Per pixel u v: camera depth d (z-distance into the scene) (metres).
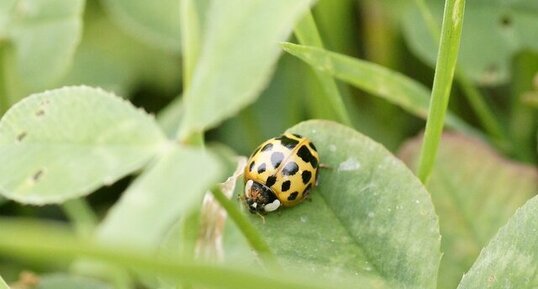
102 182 0.08
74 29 0.15
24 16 0.15
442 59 0.11
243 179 0.11
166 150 0.08
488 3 0.15
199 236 0.11
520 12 0.15
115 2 0.16
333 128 0.11
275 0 0.08
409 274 0.10
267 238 0.10
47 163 0.09
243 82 0.08
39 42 0.15
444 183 0.13
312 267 0.10
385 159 0.10
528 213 0.10
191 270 0.08
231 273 0.08
